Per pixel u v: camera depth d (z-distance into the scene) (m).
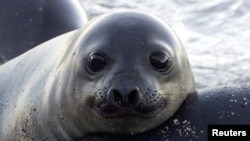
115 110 12.09
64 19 19.03
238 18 23.23
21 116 14.10
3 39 19.12
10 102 14.65
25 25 19.20
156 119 12.56
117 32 12.38
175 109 12.86
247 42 21.70
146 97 12.07
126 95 11.86
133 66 12.12
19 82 14.68
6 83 15.09
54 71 13.48
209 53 21.12
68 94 12.80
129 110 12.12
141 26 12.47
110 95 11.95
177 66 12.65
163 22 12.84
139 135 12.67
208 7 23.92
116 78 12.01
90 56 12.39
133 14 12.63
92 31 12.65
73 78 12.70
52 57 13.98
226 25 22.78
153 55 12.31
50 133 13.34
